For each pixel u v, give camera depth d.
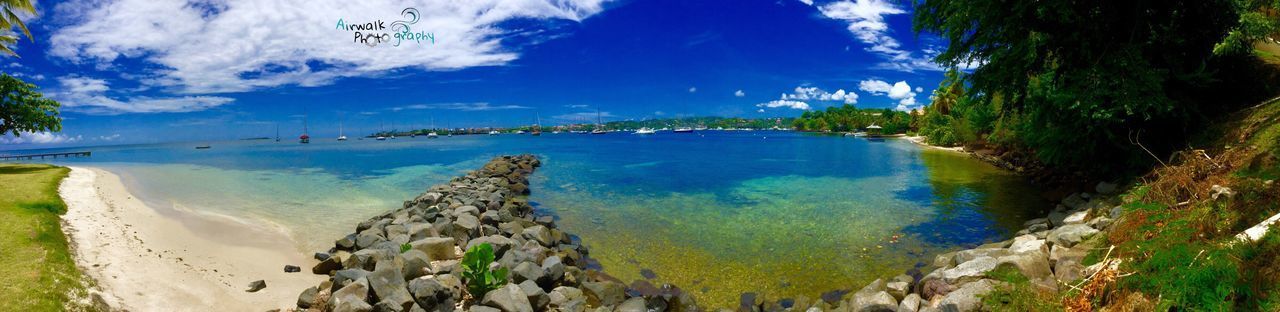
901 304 7.58
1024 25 14.64
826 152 49.38
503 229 14.47
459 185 23.86
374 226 13.83
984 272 7.55
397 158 52.78
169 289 8.53
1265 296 5.25
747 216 16.70
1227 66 16.19
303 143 149.12
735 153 51.34
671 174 30.81
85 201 16.95
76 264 9.05
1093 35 14.40
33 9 22.38
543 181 28.39
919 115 91.69
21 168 29.41
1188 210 8.52
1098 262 7.46
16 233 9.80
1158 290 5.91
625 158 46.47
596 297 9.29
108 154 77.69
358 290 8.03
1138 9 14.27
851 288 9.89
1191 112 15.09
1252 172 9.75
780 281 10.41
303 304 8.27
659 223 16.06
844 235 13.77
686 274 11.02
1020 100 17.52
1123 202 10.99
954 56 16.56
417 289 8.03
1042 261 7.59
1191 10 14.89
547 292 9.52
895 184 23.66
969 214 16.12
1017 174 25.77
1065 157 17.77
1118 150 16.08
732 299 9.60
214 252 11.69
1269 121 11.96
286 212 18.19
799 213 16.97
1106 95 14.12
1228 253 5.80
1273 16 13.45
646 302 9.07
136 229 13.20
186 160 54.91
